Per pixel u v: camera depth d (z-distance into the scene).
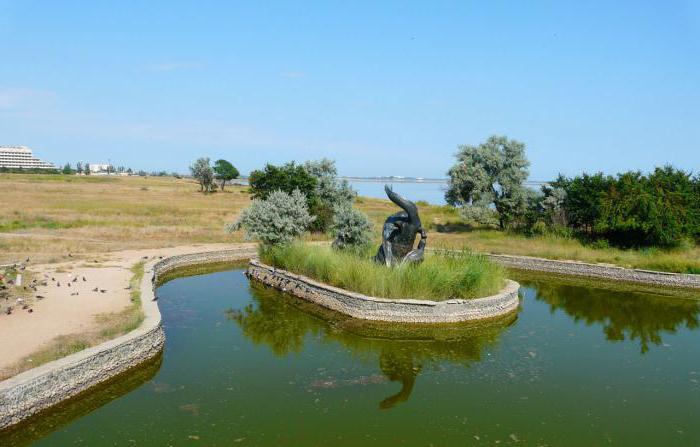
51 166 187.75
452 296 17.08
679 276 22.08
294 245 21.47
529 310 18.72
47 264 20.81
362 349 13.85
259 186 36.66
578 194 31.69
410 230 18.19
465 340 14.86
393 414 9.87
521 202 35.16
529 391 11.18
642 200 27.44
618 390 11.34
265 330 15.26
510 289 18.31
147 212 43.97
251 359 12.72
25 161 179.50
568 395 11.01
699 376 12.27
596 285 23.14
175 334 14.52
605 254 27.05
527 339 15.09
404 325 15.79
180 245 28.73
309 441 8.74
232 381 11.28
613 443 8.96
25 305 13.98
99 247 26.33
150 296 15.67
